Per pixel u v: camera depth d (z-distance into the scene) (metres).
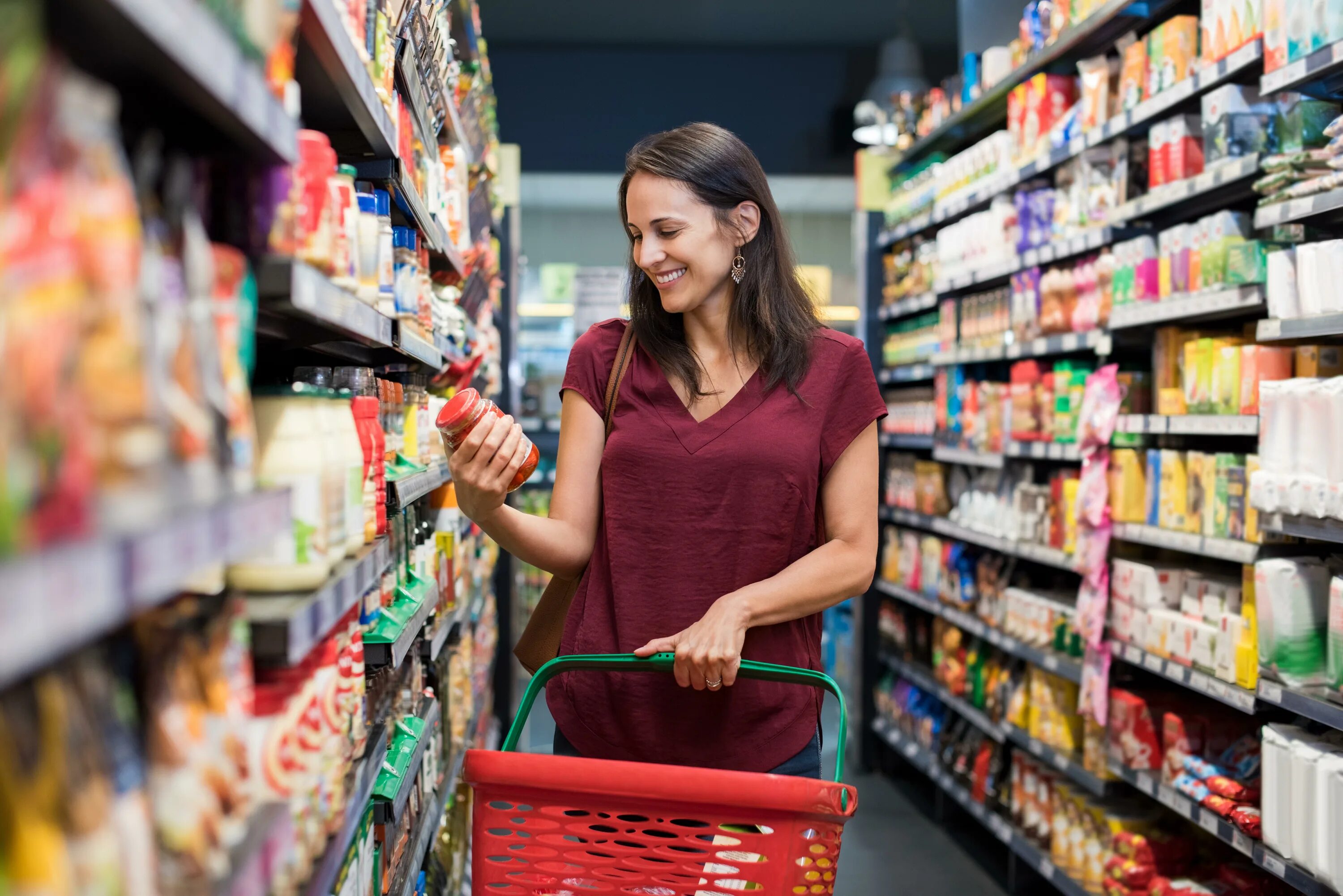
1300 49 2.53
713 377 1.93
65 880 0.57
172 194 0.80
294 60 1.28
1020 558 4.37
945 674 4.84
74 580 0.51
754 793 1.35
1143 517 3.32
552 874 1.43
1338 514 2.32
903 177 5.57
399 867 1.91
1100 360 3.63
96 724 0.66
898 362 5.56
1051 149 3.85
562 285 7.40
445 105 2.45
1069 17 3.76
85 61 0.78
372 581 1.39
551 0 6.60
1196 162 3.10
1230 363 2.83
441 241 2.30
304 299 1.04
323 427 1.17
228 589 0.93
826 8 6.76
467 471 1.66
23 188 0.54
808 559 1.81
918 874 4.14
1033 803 3.92
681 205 1.81
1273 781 2.51
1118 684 3.42
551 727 6.12
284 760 1.00
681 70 7.46
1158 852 3.22
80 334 0.58
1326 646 2.53
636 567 1.87
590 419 1.98
